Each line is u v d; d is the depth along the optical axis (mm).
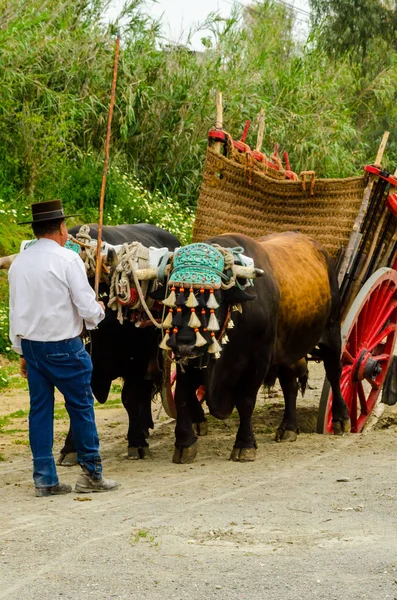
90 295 8164
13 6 23828
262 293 9906
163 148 26062
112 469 9758
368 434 12055
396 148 36094
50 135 22641
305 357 12016
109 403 14641
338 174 28438
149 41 26594
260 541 6535
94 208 22359
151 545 6434
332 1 39719
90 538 6652
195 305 8602
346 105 33875
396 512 7309
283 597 5391
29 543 6535
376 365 12273
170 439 11891
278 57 30672
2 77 22672
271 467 9547
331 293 11711
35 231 8297
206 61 27453
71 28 25406
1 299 18672
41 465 8289
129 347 10320
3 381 15719
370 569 5863
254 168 12391
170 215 23453
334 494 8008
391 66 37344
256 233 12469
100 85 25141
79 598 5410
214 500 7898
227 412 10078
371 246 12320
